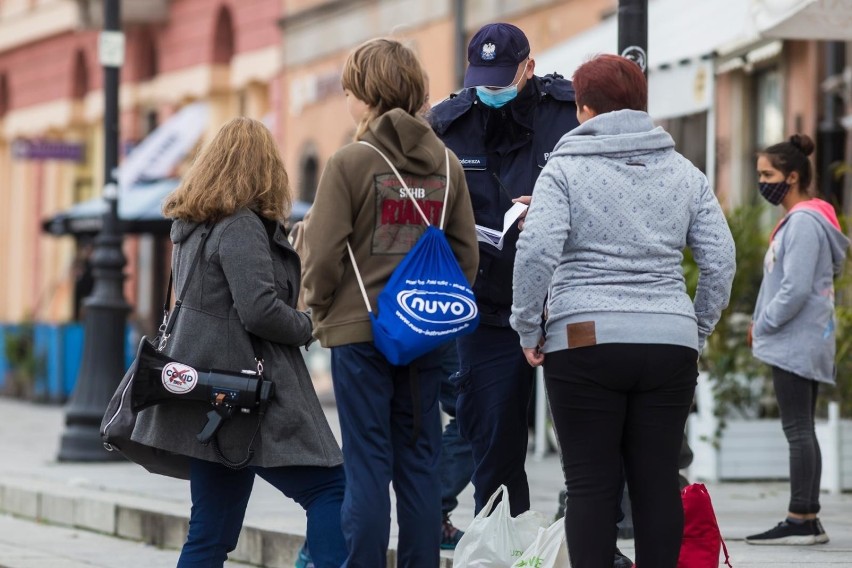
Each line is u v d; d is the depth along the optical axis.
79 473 29.33
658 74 26.86
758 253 25.98
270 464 14.00
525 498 15.85
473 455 16.11
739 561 16.89
